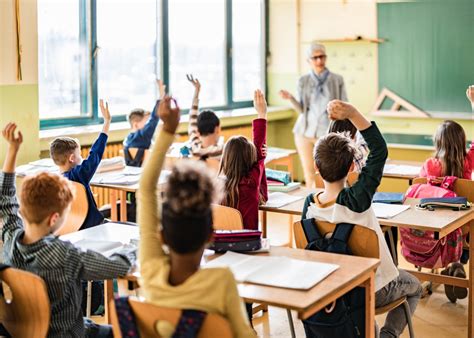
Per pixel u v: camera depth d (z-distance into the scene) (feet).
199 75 25.11
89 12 20.67
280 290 7.68
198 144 16.39
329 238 9.71
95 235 9.98
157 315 6.57
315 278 7.96
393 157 25.14
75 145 13.94
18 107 17.40
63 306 8.34
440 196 13.15
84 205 13.25
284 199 13.24
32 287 7.84
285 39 27.58
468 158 14.44
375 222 9.96
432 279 13.37
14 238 8.54
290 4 27.25
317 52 23.35
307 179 24.21
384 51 24.94
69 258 8.21
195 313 6.37
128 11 22.03
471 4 23.17
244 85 27.37
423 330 13.43
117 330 6.91
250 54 27.48
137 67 22.56
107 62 21.50
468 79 23.45
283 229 21.04
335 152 9.93
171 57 23.79
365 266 8.53
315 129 23.70
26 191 8.22
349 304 9.16
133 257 8.61
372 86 25.30
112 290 10.61
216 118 16.55
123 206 16.42
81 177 13.38
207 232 6.55
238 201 12.00
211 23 25.43
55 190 8.29
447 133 14.25
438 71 23.98
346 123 13.64
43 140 18.21
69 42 20.26
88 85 20.86
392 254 14.44
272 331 13.32
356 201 9.75
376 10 25.03
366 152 13.91
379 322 13.79
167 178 6.55
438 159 14.39
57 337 8.31
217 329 6.34
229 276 6.49
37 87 17.83
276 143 28.17
